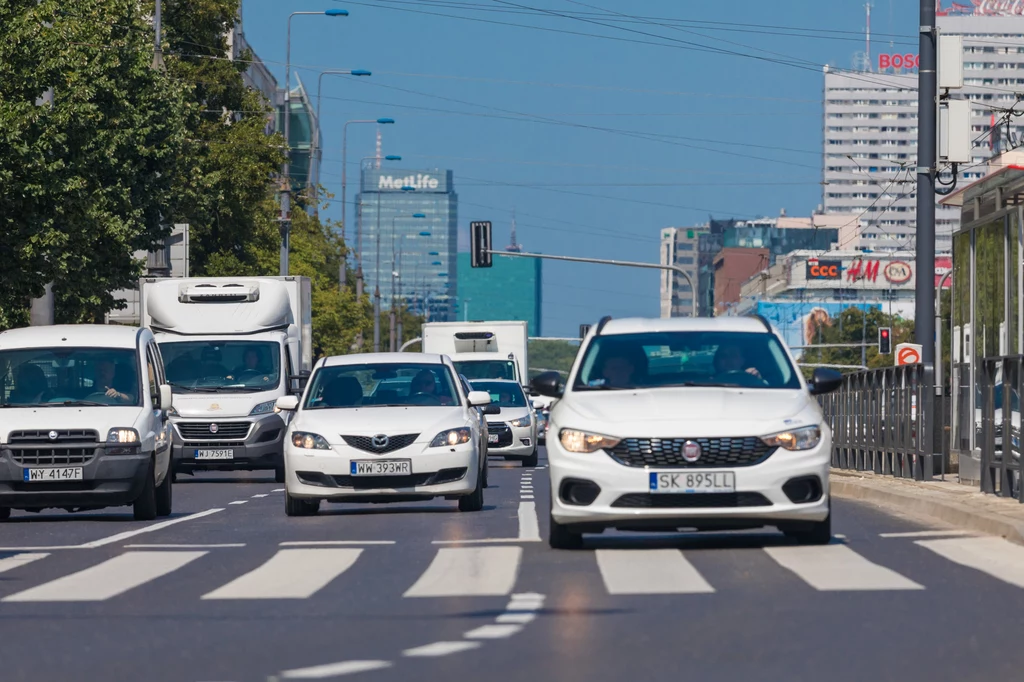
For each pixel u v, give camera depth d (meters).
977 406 53.53
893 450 61.50
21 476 46.31
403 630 21.97
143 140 94.56
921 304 62.94
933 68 63.25
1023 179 55.62
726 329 36.50
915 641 20.38
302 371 76.75
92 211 82.50
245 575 29.56
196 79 151.38
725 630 21.45
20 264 80.88
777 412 32.78
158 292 74.50
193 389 72.31
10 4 80.19
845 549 32.31
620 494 32.00
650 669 18.42
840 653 19.47
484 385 92.69
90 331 50.84
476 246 123.06
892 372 61.75
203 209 120.25
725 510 31.88
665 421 32.31
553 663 18.94
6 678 18.50
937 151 63.25
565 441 32.72
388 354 50.91
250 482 74.69
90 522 46.66
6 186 78.38
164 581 28.91
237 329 74.06
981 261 58.91
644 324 36.91
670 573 28.44
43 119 78.75
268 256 198.00
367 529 40.72
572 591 26.05
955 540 34.41
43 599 26.31
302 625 22.66
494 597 25.50
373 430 46.12
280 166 152.50
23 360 49.41
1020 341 54.31
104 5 93.50
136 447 46.81
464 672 18.39
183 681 18.08
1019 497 43.09
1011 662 18.73
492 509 48.84
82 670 19.00
